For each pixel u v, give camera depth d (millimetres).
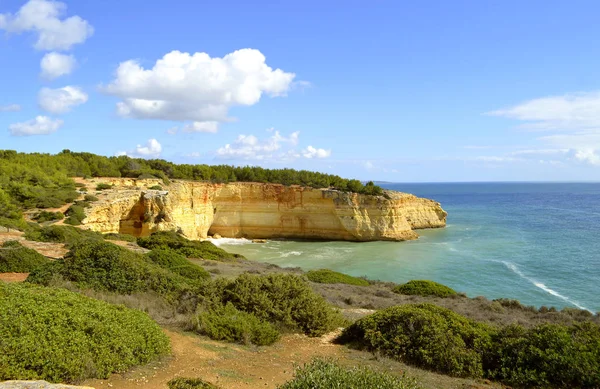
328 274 33000
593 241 65438
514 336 12539
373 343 13086
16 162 58000
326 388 6902
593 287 38219
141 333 10195
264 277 16391
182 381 8773
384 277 43406
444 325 13016
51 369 7930
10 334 8195
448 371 11742
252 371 10164
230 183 75062
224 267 31969
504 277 42500
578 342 11625
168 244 38531
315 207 72750
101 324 9625
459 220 101125
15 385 6871
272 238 73500
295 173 85500
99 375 8477
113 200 52125
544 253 55625
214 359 10672
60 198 47625
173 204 62250
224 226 73062
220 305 14570
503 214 116750
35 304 9578
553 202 171250
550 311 24938
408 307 14477
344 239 71562
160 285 16859
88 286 15617
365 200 72125
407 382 7906
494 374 11445
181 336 12133
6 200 38406
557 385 10789
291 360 11445
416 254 56719
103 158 76938
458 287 38781
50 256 23312
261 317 14453
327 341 14133
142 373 9125
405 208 81562
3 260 20234
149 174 71375
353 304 22500
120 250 18047
